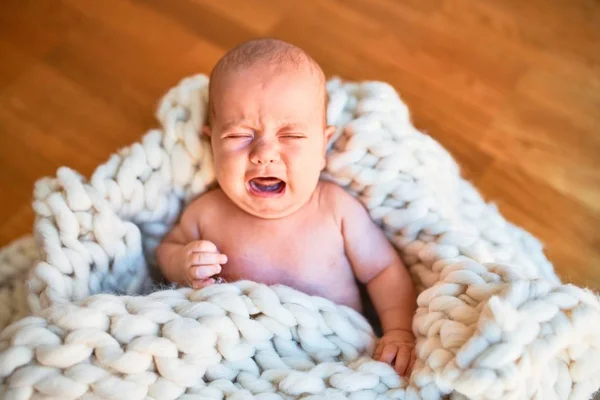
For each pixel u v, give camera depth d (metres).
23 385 0.64
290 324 0.75
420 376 0.69
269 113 0.83
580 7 1.47
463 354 0.63
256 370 0.72
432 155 0.93
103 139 1.35
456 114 1.36
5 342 0.68
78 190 0.82
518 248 1.01
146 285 0.92
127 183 0.86
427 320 0.71
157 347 0.67
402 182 0.88
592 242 1.23
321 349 0.76
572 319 0.64
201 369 0.69
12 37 1.45
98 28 1.46
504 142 1.33
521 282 0.66
